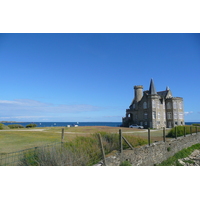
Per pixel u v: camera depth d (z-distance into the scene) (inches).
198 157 540.4
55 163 237.1
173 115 2010.3
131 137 431.8
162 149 473.4
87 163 272.2
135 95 2192.4
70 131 1008.9
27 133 824.9
